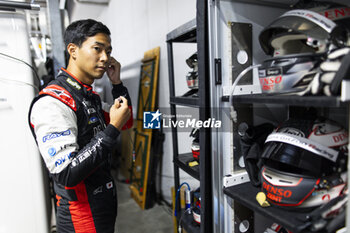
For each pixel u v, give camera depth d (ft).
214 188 2.75
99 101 3.62
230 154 2.82
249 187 2.73
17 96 3.88
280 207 2.13
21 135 3.97
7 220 4.02
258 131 2.74
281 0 2.93
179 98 3.77
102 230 3.29
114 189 3.51
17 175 4.01
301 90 1.99
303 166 1.98
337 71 1.57
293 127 2.20
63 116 2.68
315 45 1.90
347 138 2.12
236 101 2.45
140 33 8.80
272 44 2.39
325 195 1.95
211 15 2.56
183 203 4.63
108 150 2.70
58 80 3.01
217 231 2.82
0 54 3.71
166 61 6.93
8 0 3.68
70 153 2.54
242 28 2.79
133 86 10.09
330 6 2.13
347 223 1.59
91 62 2.98
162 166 7.85
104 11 13.56
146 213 7.34
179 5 5.95
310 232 1.83
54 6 5.64
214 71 2.63
